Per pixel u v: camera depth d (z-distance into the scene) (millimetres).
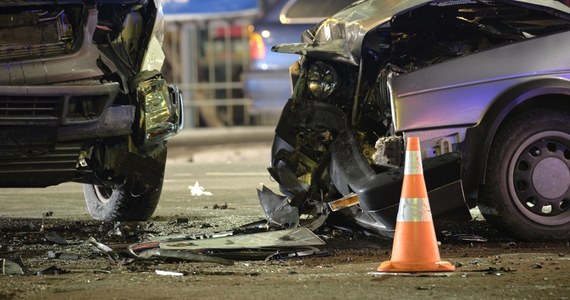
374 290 13695
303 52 18766
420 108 17656
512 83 17703
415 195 15242
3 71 18891
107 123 19688
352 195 17953
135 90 20188
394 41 19094
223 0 57094
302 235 18000
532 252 17062
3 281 14617
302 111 19328
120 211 22359
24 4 19141
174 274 15148
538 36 17984
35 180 19750
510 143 17781
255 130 57031
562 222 17969
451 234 18922
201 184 33344
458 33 19172
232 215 24031
